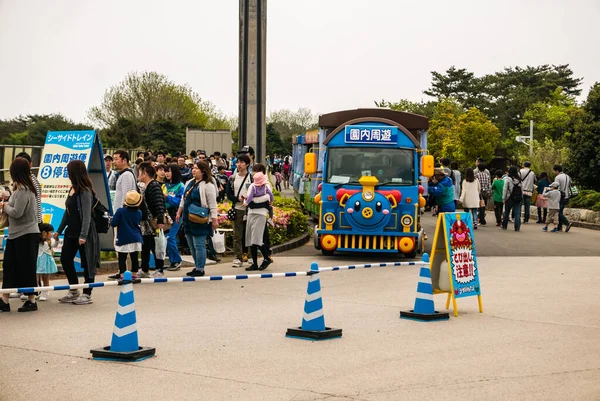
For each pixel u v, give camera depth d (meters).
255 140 19.77
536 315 10.40
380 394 6.61
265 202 14.48
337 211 16.70
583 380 7.10
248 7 19.55
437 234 10.49
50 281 12.95
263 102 19.78
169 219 13.59
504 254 18.33
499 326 9.62
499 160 64.06
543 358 7.94
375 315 10.28
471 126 55.44
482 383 6.97
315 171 16.95
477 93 83.81
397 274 14.61
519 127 75.62
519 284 13.35
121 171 13.03
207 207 13.60
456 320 10.00
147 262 13.45
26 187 10.16
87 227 10.80
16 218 10.20
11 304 11.05
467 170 25.42
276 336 8.91
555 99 72.62
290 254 17.84
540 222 28.69
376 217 16.19
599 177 32.03
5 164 23.98
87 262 10.98
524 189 28.69
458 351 8.23
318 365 7.60
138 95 64.00
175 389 6.75
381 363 7.68
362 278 14.01
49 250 11.25
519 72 83.06
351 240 16.67
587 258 17.42
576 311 10.72
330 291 12.41
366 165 16.75
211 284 13.09
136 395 6.57
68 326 9.40
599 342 8.73
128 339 7.86
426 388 6.80
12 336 8.83
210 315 10.22
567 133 33.66
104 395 6.57
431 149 57.97
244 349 8.26
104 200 14.09
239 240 15.10
